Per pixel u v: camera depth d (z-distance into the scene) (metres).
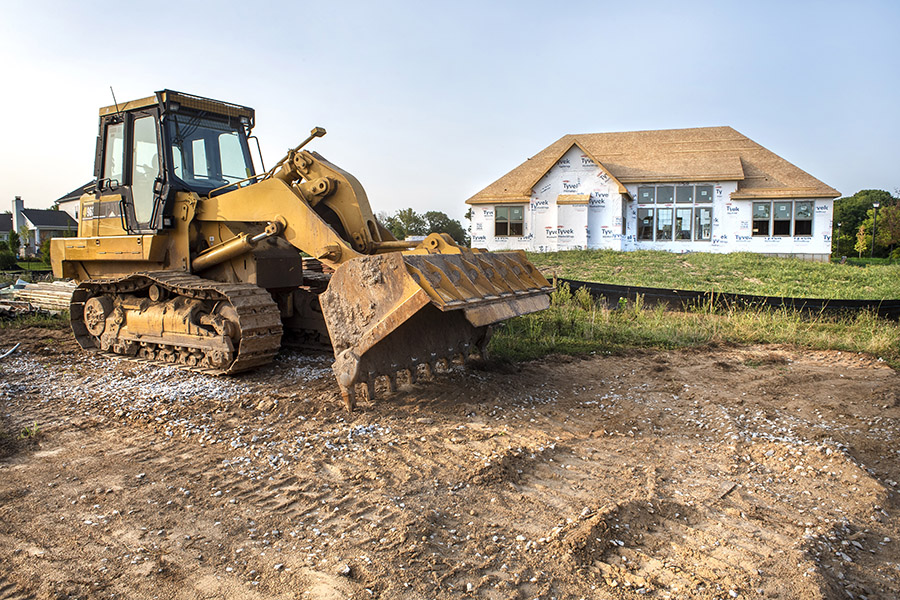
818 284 19.97
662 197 30.67
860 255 53.84
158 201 8.26
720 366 8.52
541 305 6.99
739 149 32.03
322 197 7.52
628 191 30.62
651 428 5.93
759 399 6.91
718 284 20.09
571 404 6.68
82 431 5.77
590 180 30.00
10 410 6.41
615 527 3.93
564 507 4.22
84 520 4.00
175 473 4.76
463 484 4.57
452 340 7.35
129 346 8.77
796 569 3.47
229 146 9.12
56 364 8.55
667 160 31.89
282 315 9.09
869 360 8.80
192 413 6.20
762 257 27.30
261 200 7.59
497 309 6.18
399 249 7.30
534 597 3.19
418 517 3.99
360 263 5.88
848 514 4.24
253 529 3.87
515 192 31.83
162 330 8.22
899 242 50.03
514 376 7.75
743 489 4.63
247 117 9.29
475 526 3.94
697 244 30.41
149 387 7.15
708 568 3.50
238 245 7.81
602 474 4.82
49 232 58.97
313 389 7.04
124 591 3.21
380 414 6.14
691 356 9.16
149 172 8.47
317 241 7.12
